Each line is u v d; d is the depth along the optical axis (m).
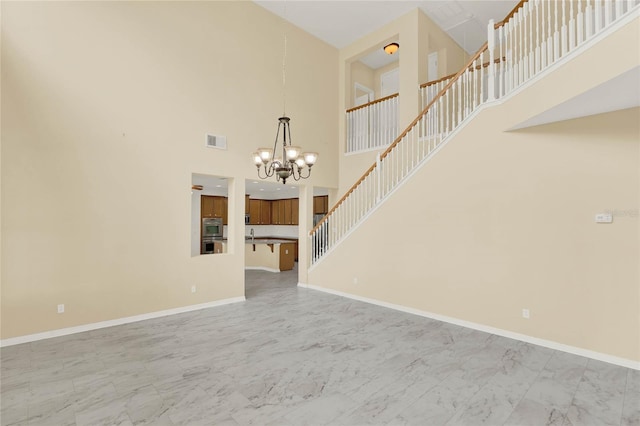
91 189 3.89
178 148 4.64
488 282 3.83
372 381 2.66
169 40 4.59
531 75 3.25
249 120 5.50
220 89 5.13
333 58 7.13
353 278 5.49
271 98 5.85
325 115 6.88
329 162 6.94
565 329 3.26
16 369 2.85
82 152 3.83
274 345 3.43
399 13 6.05
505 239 3.70
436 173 4.36
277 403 2.33
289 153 3.56
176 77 4.65
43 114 3.58
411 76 5.96
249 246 9.05
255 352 3.25
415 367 2.91
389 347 3.38
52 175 3.63
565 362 3.00
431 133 5.07
